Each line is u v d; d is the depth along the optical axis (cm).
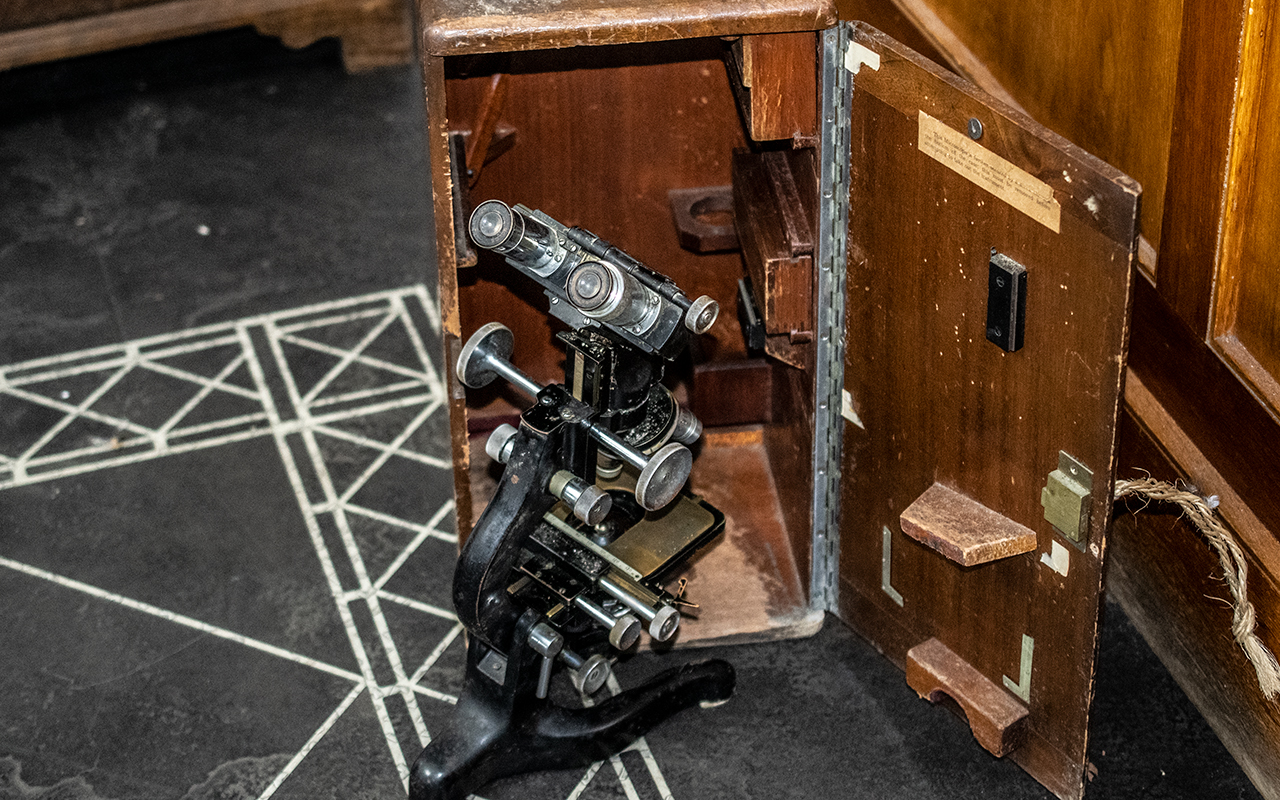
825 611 309
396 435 361
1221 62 230
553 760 273
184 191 464
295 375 382
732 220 322
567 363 251
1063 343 216
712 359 340
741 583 310
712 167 325
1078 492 222
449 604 315
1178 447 272
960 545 236
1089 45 279
